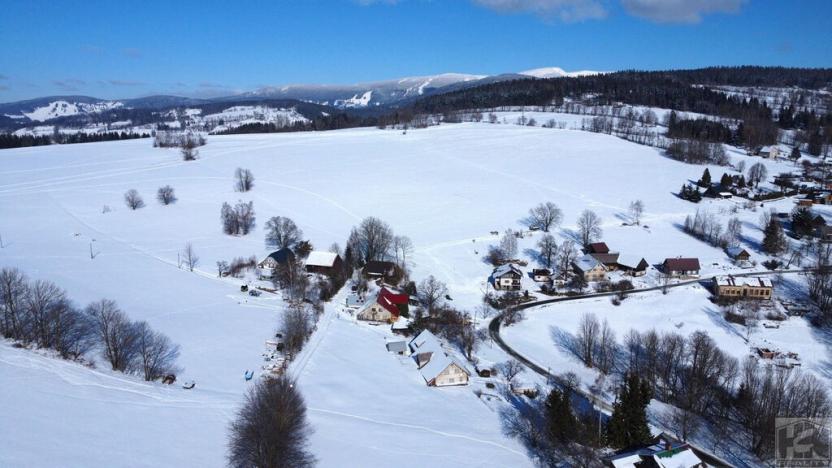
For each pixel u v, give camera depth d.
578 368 76.88
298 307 86.94
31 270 95.12
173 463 45.25
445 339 84.38
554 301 101.25
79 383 56.88
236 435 49.34
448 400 65.06
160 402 55.59
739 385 72.31
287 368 66.94
